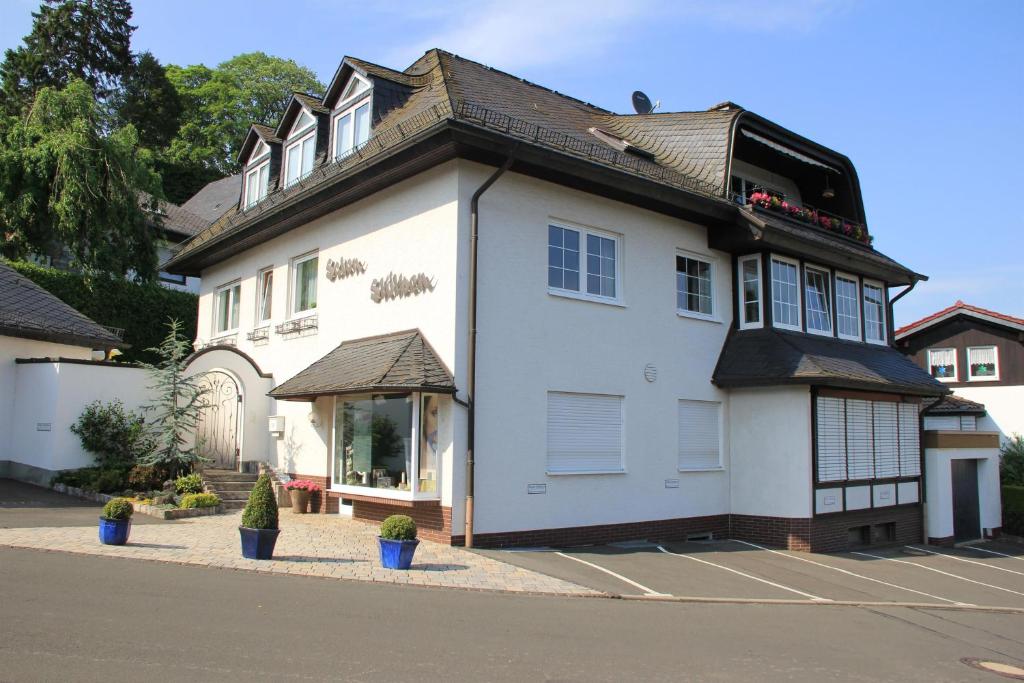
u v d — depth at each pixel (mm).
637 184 13805
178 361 16062
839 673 7039
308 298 16344
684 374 15352
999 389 27156
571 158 12656
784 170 19734
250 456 16562
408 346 12414
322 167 16109
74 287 23531
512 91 17062
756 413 15734
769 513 15367
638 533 14148
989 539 20500
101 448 15867
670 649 7285
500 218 12664
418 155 12320
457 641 6863
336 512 14750
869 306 19375
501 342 12438
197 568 9109
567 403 13375
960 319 28156
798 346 15562
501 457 12250
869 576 13336
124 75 47188
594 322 13844
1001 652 8859
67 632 6254
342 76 15859
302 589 8406
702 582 11141
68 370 15781
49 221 23078
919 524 18469
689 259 15977
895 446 17906
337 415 13797
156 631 6441
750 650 7562
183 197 45719
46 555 9273
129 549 9922
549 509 12828
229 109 52312
